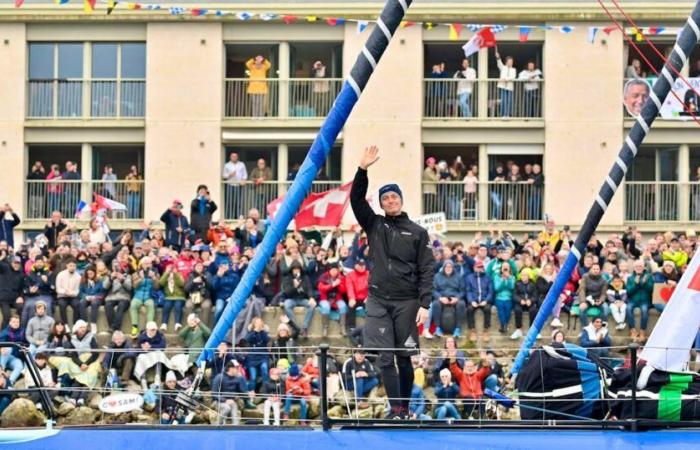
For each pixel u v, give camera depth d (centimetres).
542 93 5350
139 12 5362
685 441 1589
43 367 2036
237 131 5388
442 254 3566
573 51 5316
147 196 5369
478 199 5275
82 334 3231
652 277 3478
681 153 5378
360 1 5359
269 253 1803
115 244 3819
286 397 1725
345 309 3466
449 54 5409
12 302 3459
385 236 1750
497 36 5331
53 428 1600
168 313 3506
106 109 5447
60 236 3741
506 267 3503
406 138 5331
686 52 1991
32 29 5447
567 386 1675
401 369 1736
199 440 1582
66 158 5494
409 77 5334
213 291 3503
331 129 1770
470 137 5353
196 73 5391
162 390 1819
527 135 5350
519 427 1614
